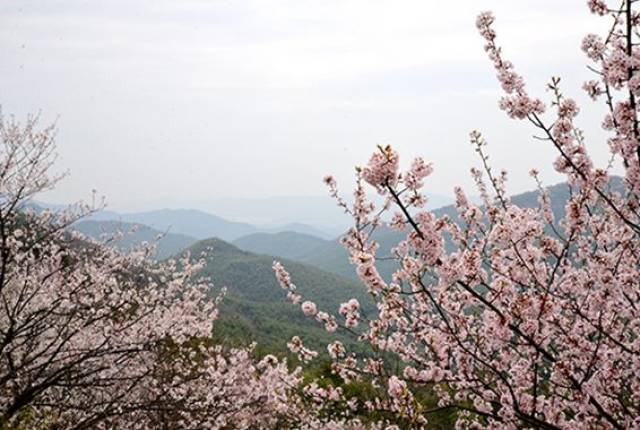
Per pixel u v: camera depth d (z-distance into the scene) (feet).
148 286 32.42
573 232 14.74
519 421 14.06
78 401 26.43
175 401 24.09
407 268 13.39
